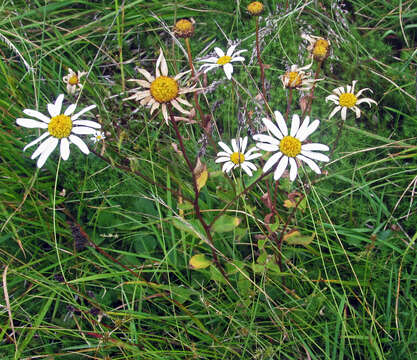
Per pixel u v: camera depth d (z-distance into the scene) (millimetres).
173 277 294
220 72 361
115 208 313
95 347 243
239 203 292
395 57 377
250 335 250
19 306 269
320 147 211
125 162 323
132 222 308
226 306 265
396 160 328
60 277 265
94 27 392
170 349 260
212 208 311
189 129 351
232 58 270
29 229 301
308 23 385
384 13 405
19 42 374
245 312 262
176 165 318
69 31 382
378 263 279
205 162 314
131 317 247
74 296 277
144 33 407
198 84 342
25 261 291
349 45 376
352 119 345
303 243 258
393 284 272
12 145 315
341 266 284
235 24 402
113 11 406
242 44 381
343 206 309
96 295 277
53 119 215
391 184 321
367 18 414
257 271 257
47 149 214
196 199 246
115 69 399
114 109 356
